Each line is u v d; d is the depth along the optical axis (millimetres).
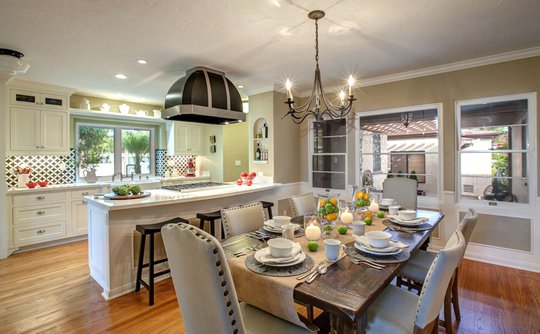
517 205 3268
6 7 2117
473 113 3529
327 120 4758
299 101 5082
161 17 2301
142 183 5344
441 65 3553
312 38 2725
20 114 4062
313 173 4996
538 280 2906
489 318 2264
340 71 3773
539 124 3086
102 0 2041
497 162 3406
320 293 1203
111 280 2645
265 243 1863
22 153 4082
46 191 4094
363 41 2811
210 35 2641
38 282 2947
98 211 2840
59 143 4434
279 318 1459
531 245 3162
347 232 2109
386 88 4078
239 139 6445
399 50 3055
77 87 4441
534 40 2828
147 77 3922
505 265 3289
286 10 2211
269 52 3070
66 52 3014
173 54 3094
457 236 1549
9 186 4188
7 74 3332
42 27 2451
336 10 2217
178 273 1140
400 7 2180
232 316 999
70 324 2215
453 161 3590
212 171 6484
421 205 3818
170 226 1149
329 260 1549
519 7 2188
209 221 3451
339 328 1166
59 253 3852
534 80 3088
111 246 2641
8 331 2125
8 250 3748
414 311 1539
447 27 2523
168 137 6191
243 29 2527
